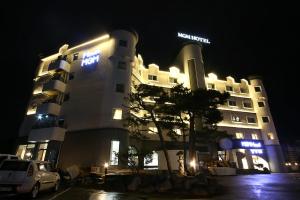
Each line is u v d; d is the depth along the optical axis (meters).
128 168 24.23
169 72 42.56
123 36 33.81
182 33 49.16
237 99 46.59
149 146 33.59
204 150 36.25
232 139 39.47
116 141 27.11
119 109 29.03
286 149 48.25
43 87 34.78
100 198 11.80
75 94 32.81
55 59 39.56
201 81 42.66
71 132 29.92
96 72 32.78
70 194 13.43
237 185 17.06
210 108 20.08
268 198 10.83
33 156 30.47
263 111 46.16
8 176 10.52
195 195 12.90
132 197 12.30
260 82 49.06
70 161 27.84
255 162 41.50
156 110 21.14
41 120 33.09
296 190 13.58
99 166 24.88
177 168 24.97
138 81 37.00
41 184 11.98
